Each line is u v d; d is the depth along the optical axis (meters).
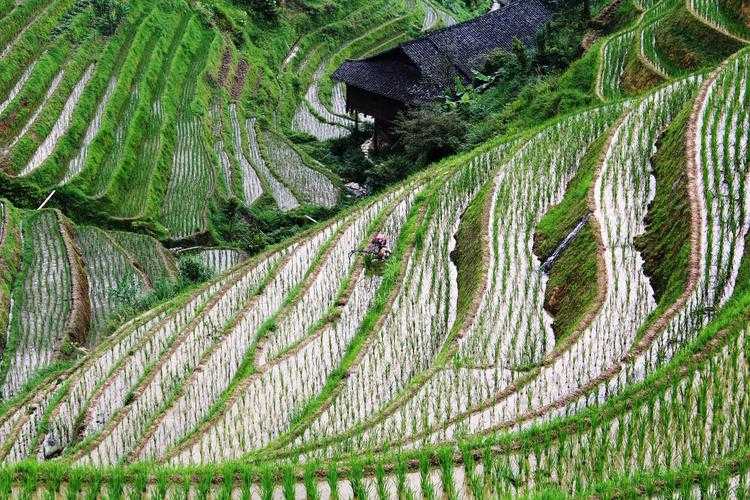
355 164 40.16
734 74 24.16
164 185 35.16
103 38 41.94
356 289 20.41
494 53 38.69
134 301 25.84
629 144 22.80
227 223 33.66
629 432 12.48
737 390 12.96
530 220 21.31
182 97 41.53
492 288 18.69
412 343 17.88
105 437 16.50
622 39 32.66
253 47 50.09
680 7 31.14
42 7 41.59
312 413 15.74
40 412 18.81
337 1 58.84
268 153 40.53
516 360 16.47
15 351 23.34
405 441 13.84
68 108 36.53
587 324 16.20
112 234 31.12
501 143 26.64
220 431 15.73
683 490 10.85
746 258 16.42
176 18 46.78
